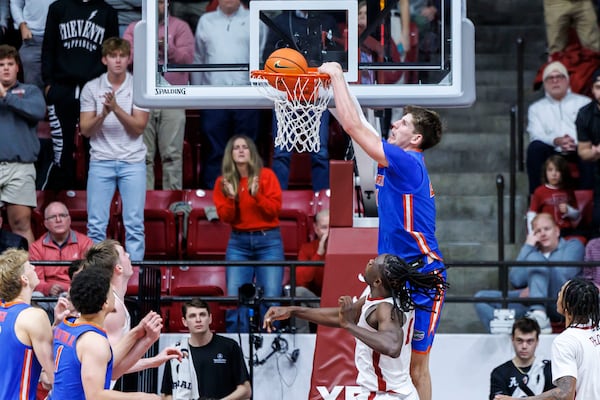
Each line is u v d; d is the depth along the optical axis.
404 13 12.09
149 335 10.67
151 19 12.10
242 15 12.34
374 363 10.63
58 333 10.20
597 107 18.22
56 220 16.22
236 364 14.16
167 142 19.11
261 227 16.56
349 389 12.52
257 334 15.19
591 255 16.78
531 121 19.47
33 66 19.80
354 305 11.02
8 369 10.66
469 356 15.38
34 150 17.36
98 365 9.97
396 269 10.37
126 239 17.22
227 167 16.58
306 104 11.40
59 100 18.72
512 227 18.86
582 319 11.48
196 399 14.00
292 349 15.43
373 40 12.09
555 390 11.28
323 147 18.94
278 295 16.36
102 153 17.12
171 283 17.38
